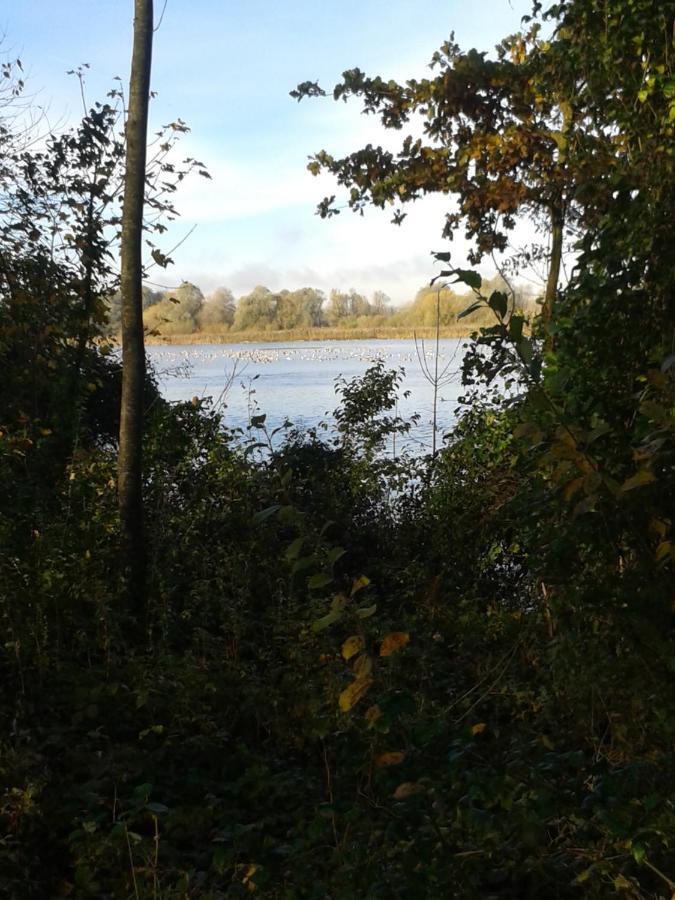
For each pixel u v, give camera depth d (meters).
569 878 3.46
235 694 5.91
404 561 9.84
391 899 2.90
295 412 21.78
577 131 8.66
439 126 11.52
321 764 5.25
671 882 3.05
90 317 10.71
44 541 6.29
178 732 5.36
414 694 5.37
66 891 3.89
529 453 3.64
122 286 7.76
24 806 4.14
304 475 11.27
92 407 12.58
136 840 3.87
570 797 3.45
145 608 7.46
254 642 6.97
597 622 3.92
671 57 6.44
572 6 7.28
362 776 3.52
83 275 10.55
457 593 8.86
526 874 3.51
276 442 14.42
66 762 4.95
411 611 8.57
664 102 6.55
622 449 3.97
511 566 9.30
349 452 11.70
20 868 3.90
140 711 5.66
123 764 4.89
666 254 4.38
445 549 9.48
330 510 10.51
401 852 3.10
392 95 11.52
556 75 8.91
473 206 11.56
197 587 7.57
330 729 4.66
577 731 4.54
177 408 10.95
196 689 5.66
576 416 4.17
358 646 2.83
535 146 10.74
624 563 3.61
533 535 3.82
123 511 7.70
